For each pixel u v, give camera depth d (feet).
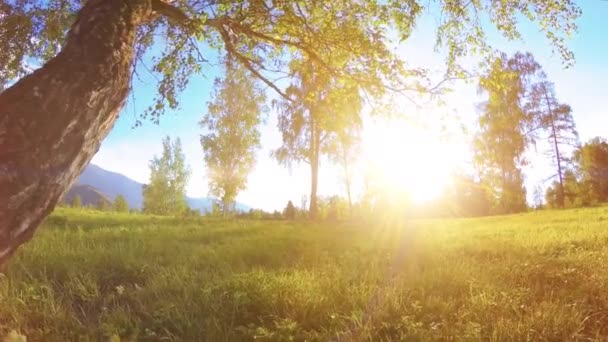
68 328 19.61
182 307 21.83
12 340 14.05
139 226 67.97
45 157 13.10
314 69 26.81
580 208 131.95
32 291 22.68
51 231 49.14
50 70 14.11
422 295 24.73
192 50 26.55
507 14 24.18
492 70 24.76
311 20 24.84
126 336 19.26
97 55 14.94
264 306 22.50
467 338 18.78
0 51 25.38
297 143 137.18
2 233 12.41
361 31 24.17
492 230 70.49
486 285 26.27
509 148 148.77
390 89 24.70
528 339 18.90
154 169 197.16
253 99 31.09
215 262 34.47
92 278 27.86
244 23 24.17
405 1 22.30
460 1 23.49
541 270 31.24
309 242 47.91
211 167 152.87
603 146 208.54
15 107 13.10
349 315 21.74
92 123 14.57
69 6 26.21
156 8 19.72
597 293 26.12
